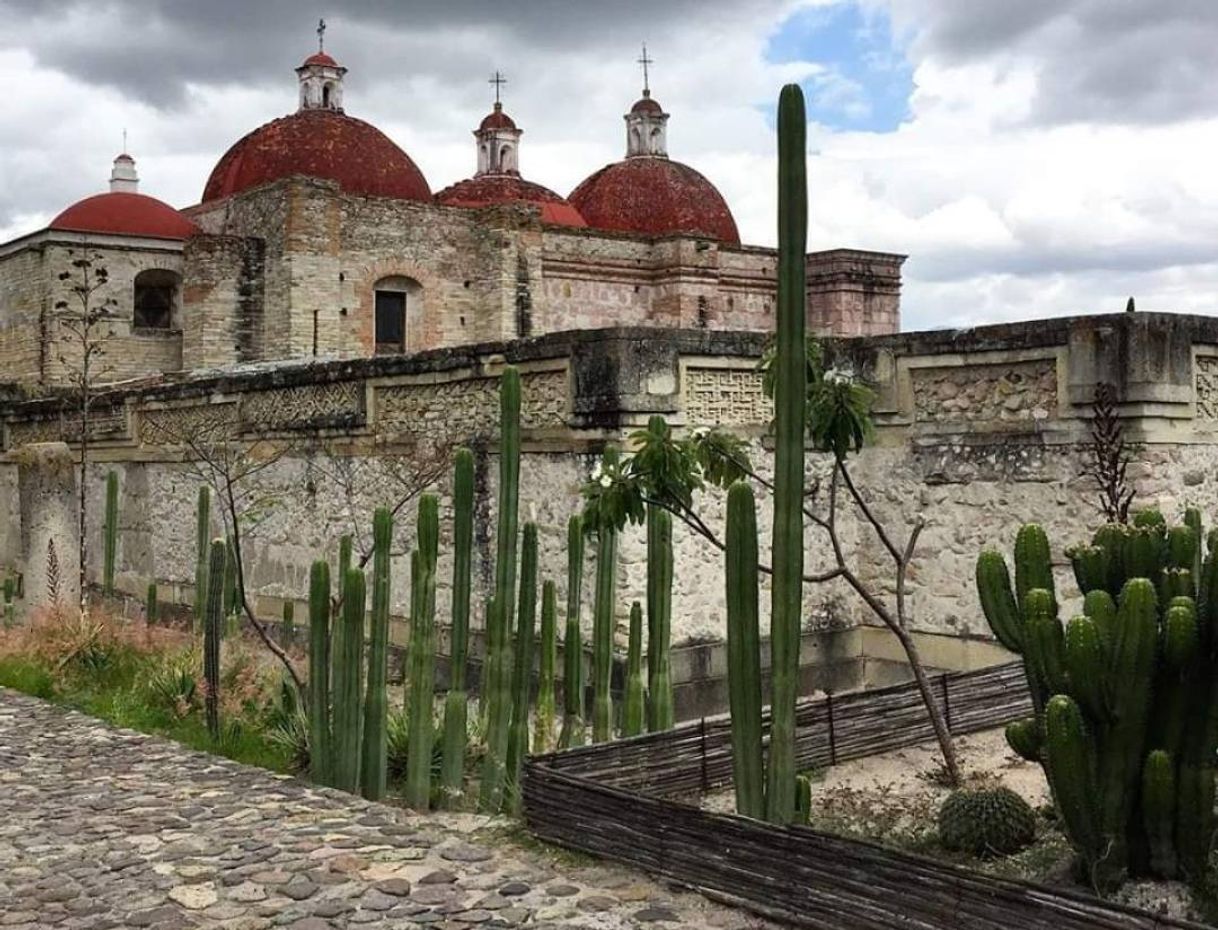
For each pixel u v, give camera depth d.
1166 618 5.36
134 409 17.48
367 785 7.79
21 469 15.26
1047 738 5.52
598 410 10.45
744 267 34.50
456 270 30.16
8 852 6.43
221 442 15.65
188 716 10.13
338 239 28.12
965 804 6.52
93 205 28.33
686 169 37.41
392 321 29.53
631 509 7.39
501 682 7.59
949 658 10.66
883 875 5.13
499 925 5.41
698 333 10.65
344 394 13.70
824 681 11.20
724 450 8.09
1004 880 4.78
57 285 27.17
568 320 31.95
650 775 7.12
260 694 10.44
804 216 5.96
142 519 17.42
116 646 12.27
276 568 14.71
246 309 27.83
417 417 12.78
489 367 11.71
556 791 6.50
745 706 6.10
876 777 7.89
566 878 6.02
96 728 9.55
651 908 5.60
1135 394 9.32
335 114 32.03
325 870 6.12
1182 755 5.51
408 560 12.77
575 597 8.49
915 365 10.90
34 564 14.96
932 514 10.81
